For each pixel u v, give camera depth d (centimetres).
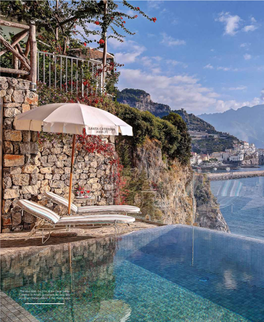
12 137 548
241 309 238
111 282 282
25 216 569
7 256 333
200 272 313
